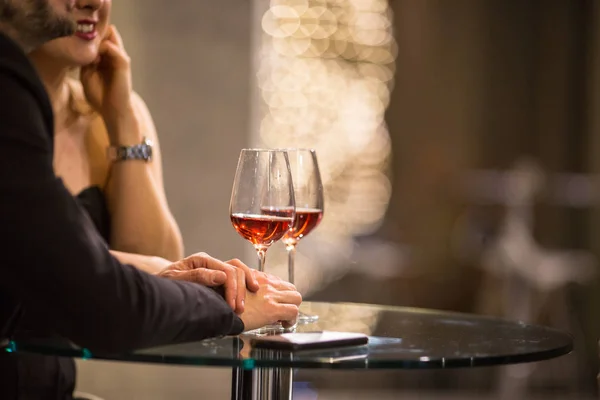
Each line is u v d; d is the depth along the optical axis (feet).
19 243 4.95
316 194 7.61
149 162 9.80
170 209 16.57
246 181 6.53
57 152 9.45
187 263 6.36
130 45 16.19
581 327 24.23
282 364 5.19
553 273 22.11
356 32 24.72
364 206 25.20
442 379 22.66
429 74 25.95
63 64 8.63
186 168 16.62
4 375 7.29
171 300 5.54
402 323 7.16
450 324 7.12
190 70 16.57
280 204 6.52
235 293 6.14
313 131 24.35
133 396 15.89
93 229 5.39
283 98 23.91
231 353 5.38
